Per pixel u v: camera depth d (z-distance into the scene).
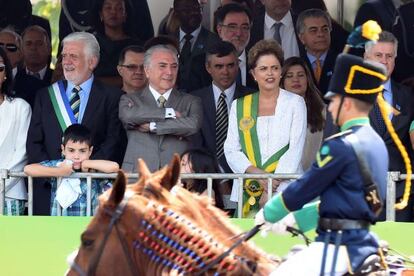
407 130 16.45
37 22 18.48
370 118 16.27
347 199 9.43
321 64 17.88
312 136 17.03
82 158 16.03
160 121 16.22
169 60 16.39
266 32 17.98
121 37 18.05
